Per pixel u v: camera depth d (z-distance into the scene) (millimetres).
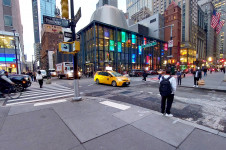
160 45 49219
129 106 4852
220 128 3314
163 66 49844
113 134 2773
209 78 17250
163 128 3057
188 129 3008
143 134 2779
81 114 3982
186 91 8680
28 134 2766
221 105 5375
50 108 4594
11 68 22844
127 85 11375
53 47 78562
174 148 2293
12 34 25203
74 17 5316
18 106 4914
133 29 54656
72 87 11500
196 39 72438
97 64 30156
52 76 35281
